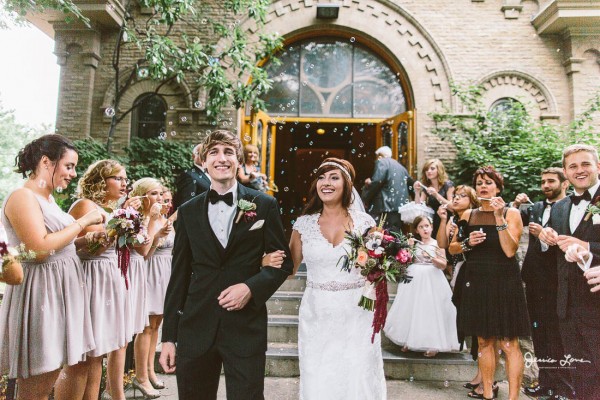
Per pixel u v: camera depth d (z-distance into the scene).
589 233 2.60
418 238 4.20
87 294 2.41
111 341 2.62
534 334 3.33
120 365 2.83
